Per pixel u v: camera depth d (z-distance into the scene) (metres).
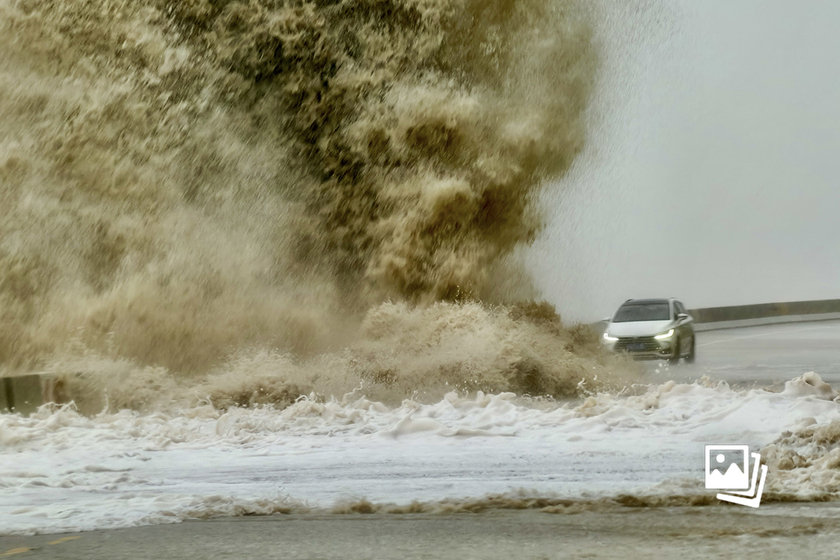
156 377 34.72
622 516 13.73
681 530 12.64
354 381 35.31
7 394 29.95
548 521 13.52
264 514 14.65
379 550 11.95
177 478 18.47
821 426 19.27
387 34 45.62
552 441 22.30
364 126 45.25
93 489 17.34
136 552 12.05
